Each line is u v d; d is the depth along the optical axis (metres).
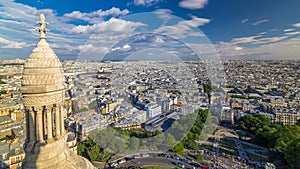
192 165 64.12
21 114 108.88
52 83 12.25
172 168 59.06
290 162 61.22
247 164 72.56
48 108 12.36
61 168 12.52
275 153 72.38
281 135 82.94
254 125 107.00
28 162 12.07
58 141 12.84
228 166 70.38
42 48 12.32
